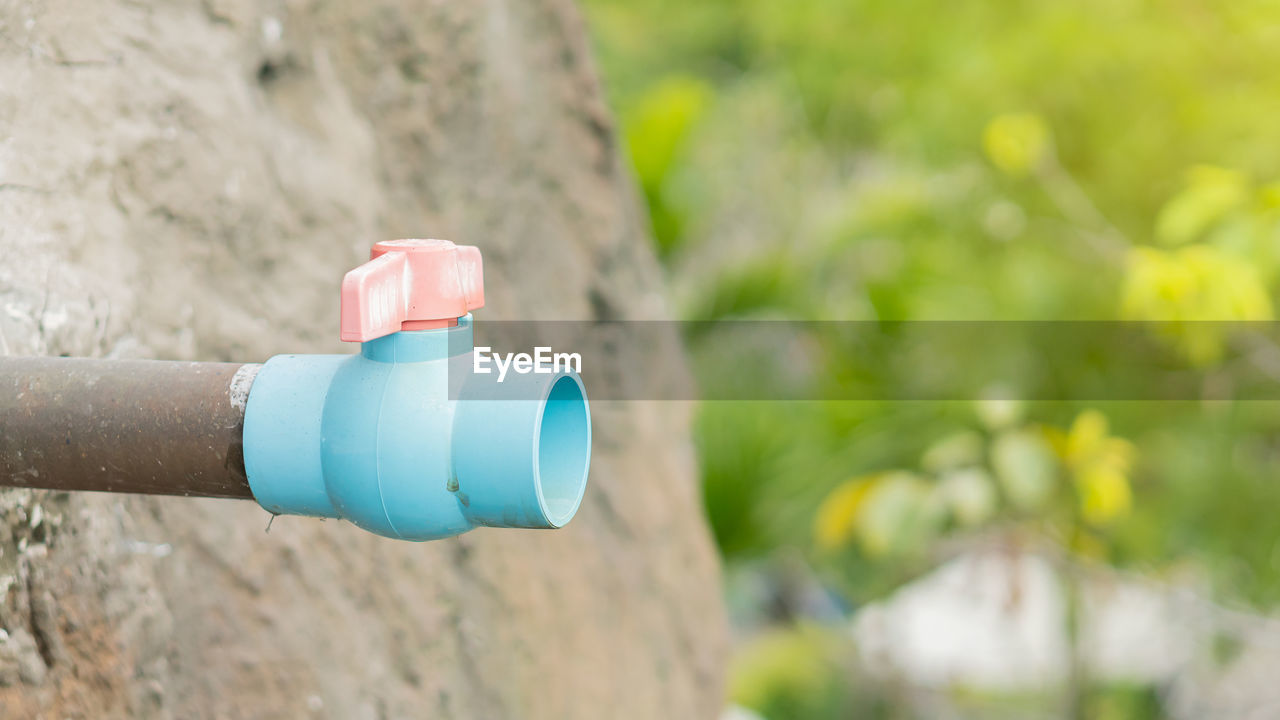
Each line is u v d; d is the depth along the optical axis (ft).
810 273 12.35
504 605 4.53
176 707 3.67
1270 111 8.80
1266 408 9.13
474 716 4.32
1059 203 9.95
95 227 3.54
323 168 3.97
